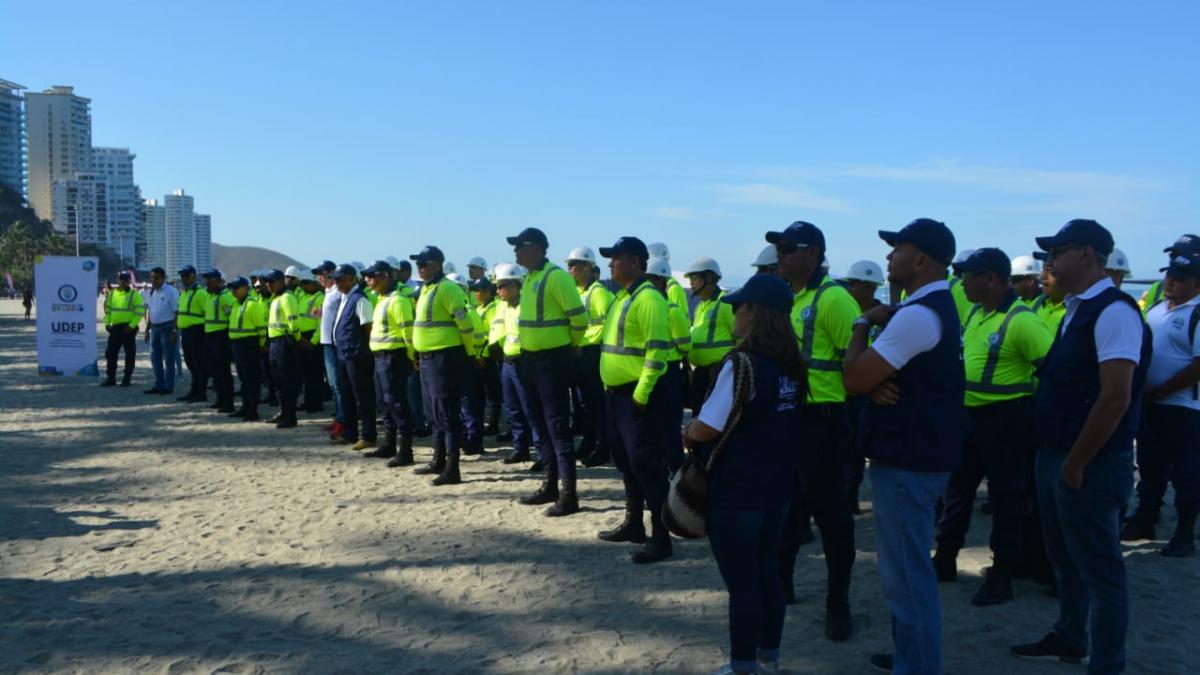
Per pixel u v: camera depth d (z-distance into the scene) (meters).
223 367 12.76
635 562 5.77
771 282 3.74
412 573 5.58
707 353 7.57
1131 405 3.68
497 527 6.66
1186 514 5.83
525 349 6.99
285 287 11.73
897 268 3.69
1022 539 5.13
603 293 8.98
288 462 9.23
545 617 4.83
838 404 4.57
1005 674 4.09
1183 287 5.78
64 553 6.02
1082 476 3.63
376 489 7.96
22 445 10.15
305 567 5.70
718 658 4.27
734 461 3.63
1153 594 5.14
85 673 4.12
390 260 12.36
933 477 3.58
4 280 105.75
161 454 9.64
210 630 4.64
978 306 5.30
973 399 5.05
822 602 5.10
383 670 4.15
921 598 3.56
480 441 9.80
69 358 17.34
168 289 14.79
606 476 8.59
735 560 3.69
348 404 10.24
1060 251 3.80
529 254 6.88
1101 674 3.78
